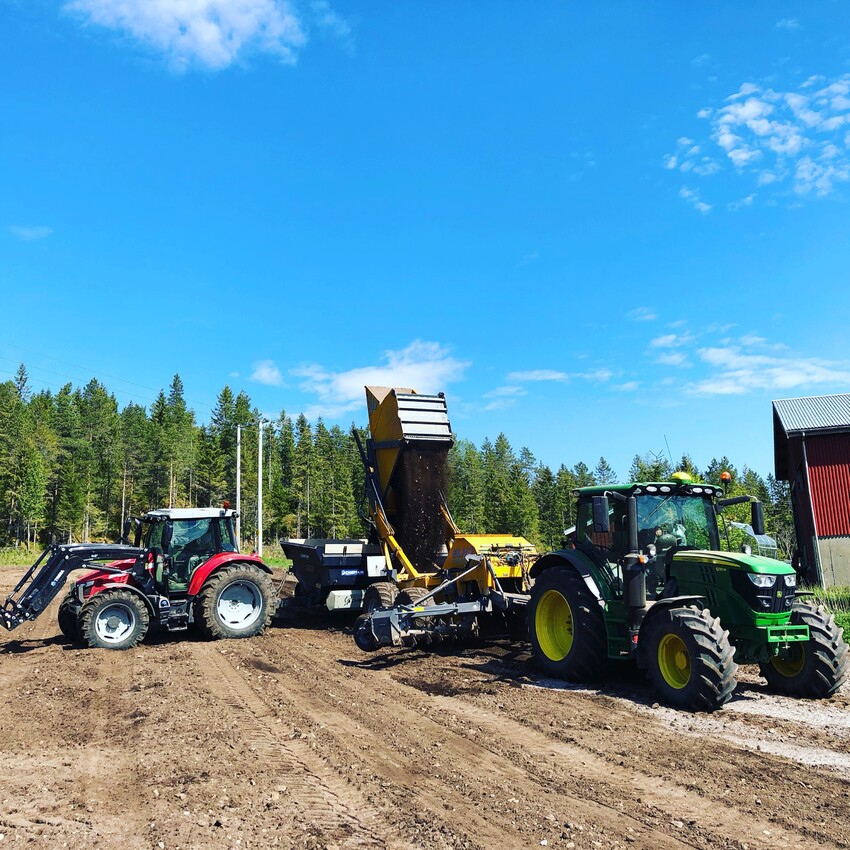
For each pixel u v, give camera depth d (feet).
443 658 35.29
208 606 40.63
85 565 39.24
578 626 29.45
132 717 24.36
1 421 245.24
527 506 257.96
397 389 45.80
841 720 23.90
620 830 15.24
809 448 83.76
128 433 331.77
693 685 24.59
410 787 17.65
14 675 31.83
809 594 28.60
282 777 18.22
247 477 260.21
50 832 15.07
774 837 14.92
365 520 47.78
